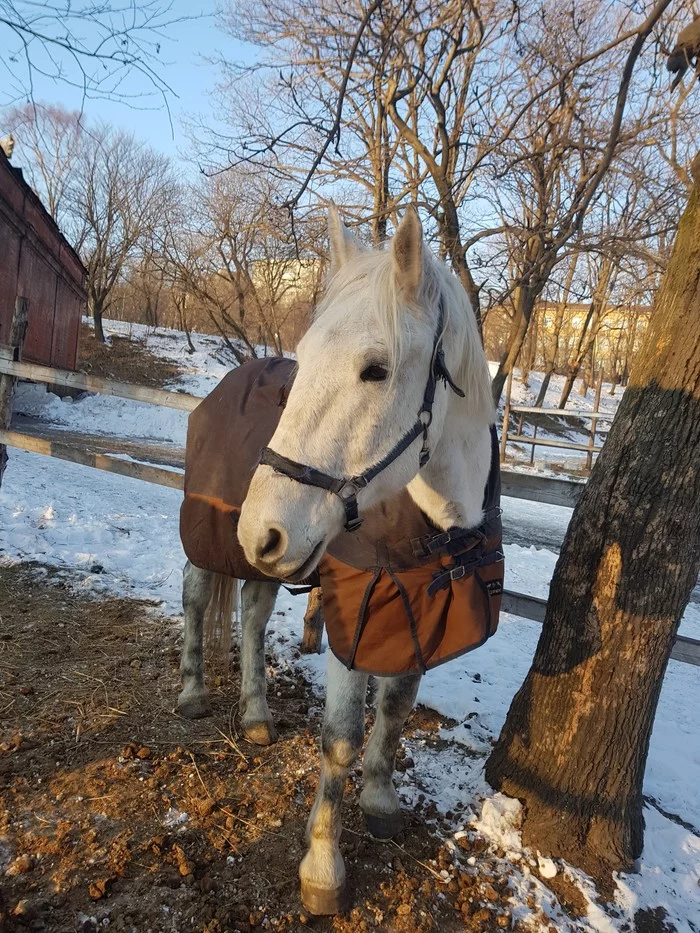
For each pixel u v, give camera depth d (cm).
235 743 267
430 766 264
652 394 213
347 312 158
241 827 220
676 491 209
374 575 187
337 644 191
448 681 343
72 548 472
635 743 217
